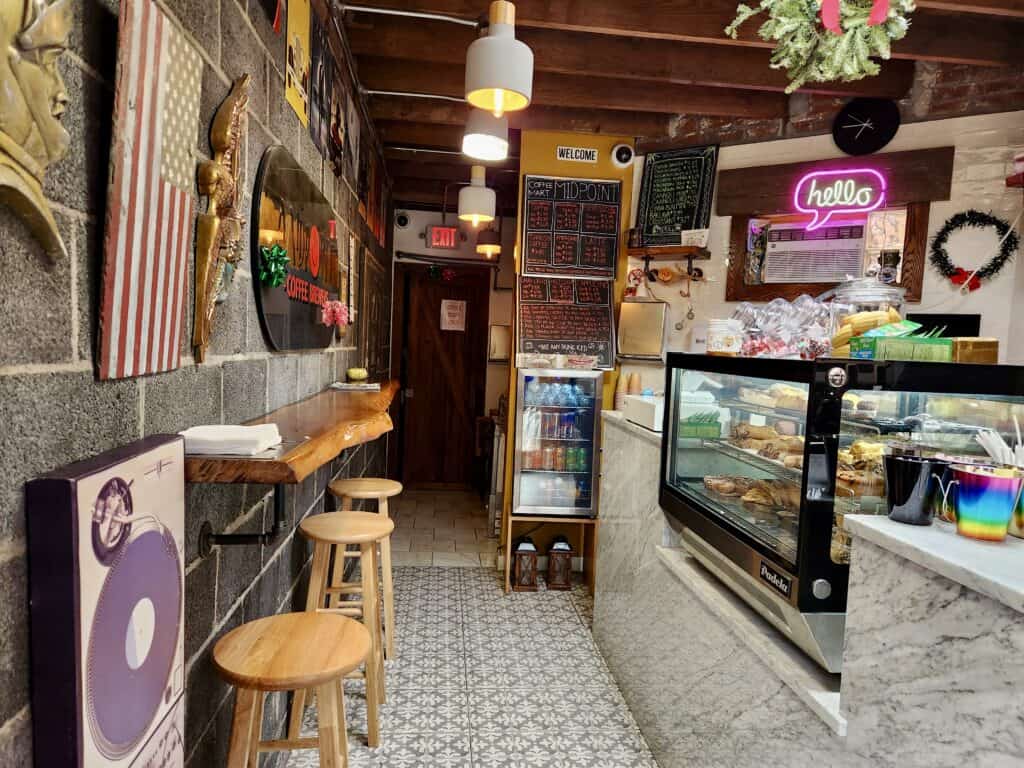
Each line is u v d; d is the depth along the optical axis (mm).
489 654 3109
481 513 5641
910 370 1411
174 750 1079
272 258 1764
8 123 640
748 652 1660
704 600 1940
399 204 6094
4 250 700
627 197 4098
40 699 755
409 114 3961
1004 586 839
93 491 798
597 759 2314
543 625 3477
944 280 3334
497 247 5410
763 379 1689
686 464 2264
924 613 1010
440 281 6449
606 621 3104
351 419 1689
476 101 2238
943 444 1558
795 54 1764
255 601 1808
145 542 944
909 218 3391
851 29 1602
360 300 3896
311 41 2324
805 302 2285
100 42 897
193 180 1179
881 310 1881
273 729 2062
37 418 770
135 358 1008
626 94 3633
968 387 1429
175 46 1061
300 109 2174
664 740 2236
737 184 3783
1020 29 2984
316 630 1505
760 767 1552
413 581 4031
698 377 2221
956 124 3312
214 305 1344
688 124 3949
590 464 4113
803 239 3641
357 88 3477
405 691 2730
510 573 4105
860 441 1549
